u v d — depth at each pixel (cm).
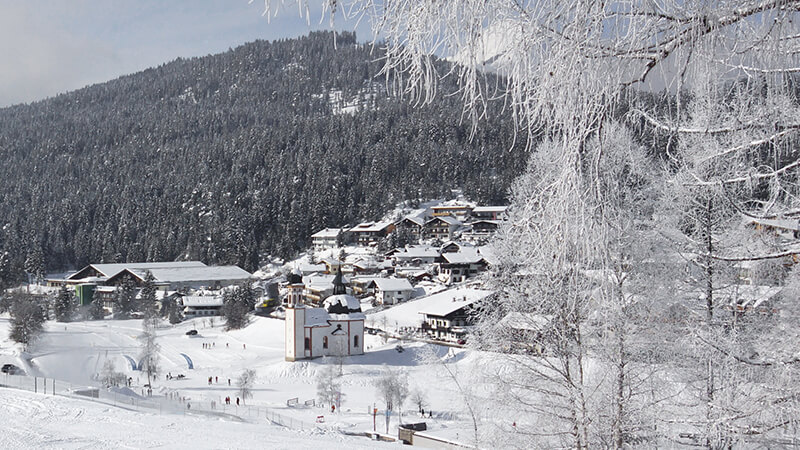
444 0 298
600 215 302
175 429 2644
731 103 418
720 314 1493
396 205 17700
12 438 2423
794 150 427
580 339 1360
